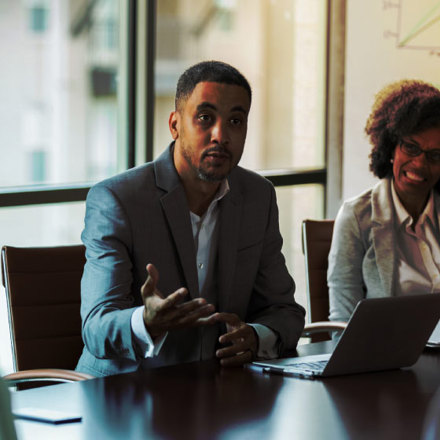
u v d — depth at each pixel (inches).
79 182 169.8
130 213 98.7
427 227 143.3
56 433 63.1
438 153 146.4
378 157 153.3
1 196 156.7
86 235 99.5
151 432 63.5
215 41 249.9
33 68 360.5
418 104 149.4
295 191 214.4
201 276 103.8
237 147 96.7
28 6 360.8
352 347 82.7
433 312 87.4
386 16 189.6
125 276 95.4
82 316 94.0
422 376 85.6
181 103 97.8
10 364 163.5
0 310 166.6
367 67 192.1
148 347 84.8
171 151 104.5
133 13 178.1
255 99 239.8
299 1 223.9
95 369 97.6
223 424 65.8
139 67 179.8
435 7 187.6
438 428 46.2
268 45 237.0
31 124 360.8
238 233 104.9
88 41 349.1
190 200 102.7
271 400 73.7
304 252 142.1
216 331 100.1
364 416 69.2
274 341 95.7
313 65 219.3
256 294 108.2
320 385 80.0
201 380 80.9
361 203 141.6
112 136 193.3
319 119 217.8
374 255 138.5
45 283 108.5
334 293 137.9
